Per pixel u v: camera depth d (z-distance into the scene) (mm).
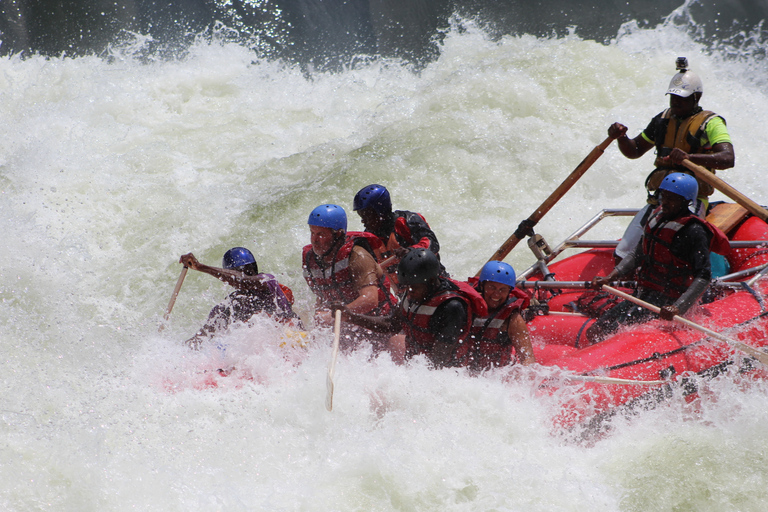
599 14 44375
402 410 14445
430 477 13125
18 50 44719
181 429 14297
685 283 16344
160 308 22906
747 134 29562
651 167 27656
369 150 30094
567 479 13141
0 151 34031
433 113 32844
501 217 25938
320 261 17109
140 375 16531
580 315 17938
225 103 39281
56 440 13867
